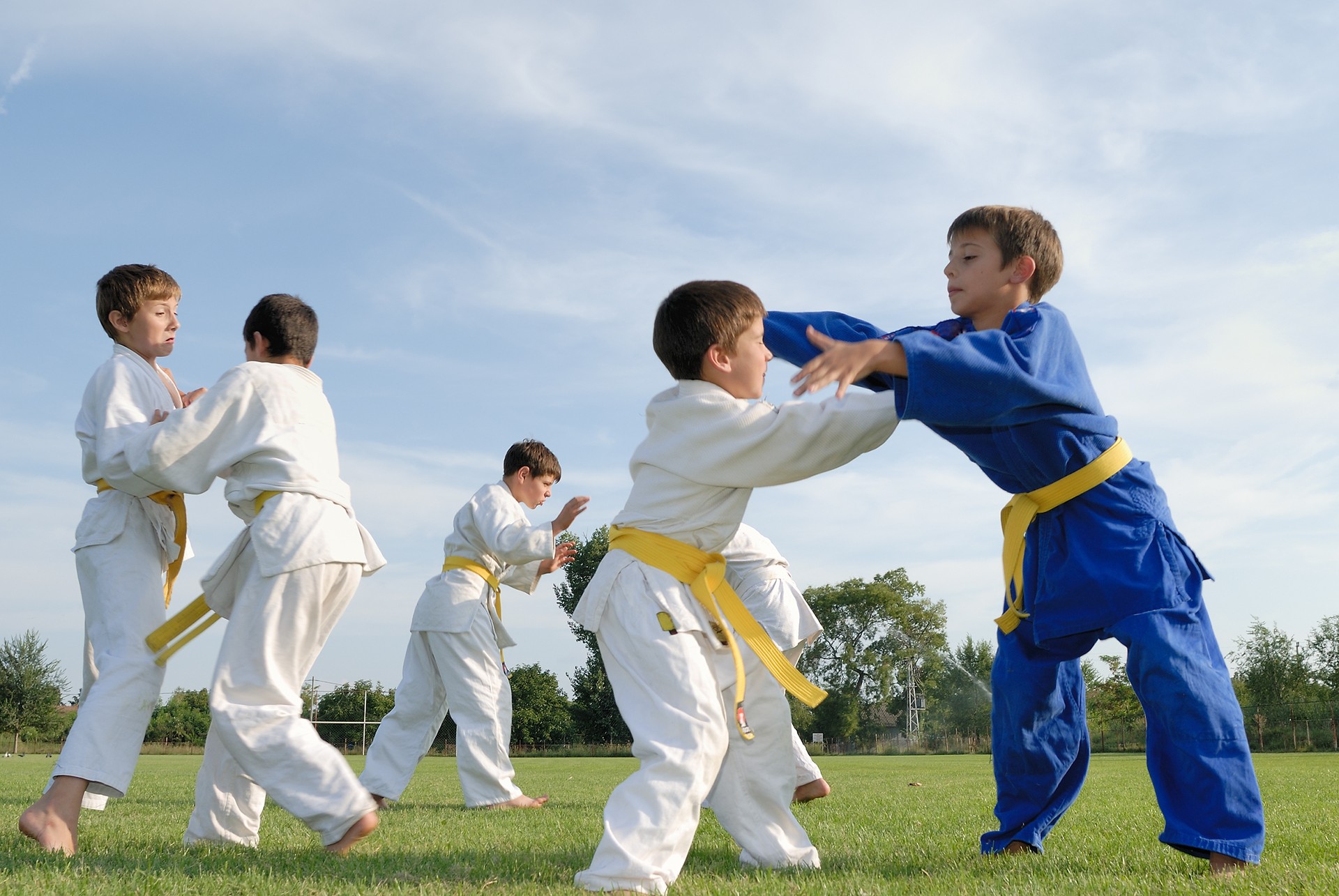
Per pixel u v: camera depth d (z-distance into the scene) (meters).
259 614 3.20
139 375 3.63
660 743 2.66
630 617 2.82
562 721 51.91
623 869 2.50
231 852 3.28
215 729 3.41
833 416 2.79
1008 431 3.01
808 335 2.64
